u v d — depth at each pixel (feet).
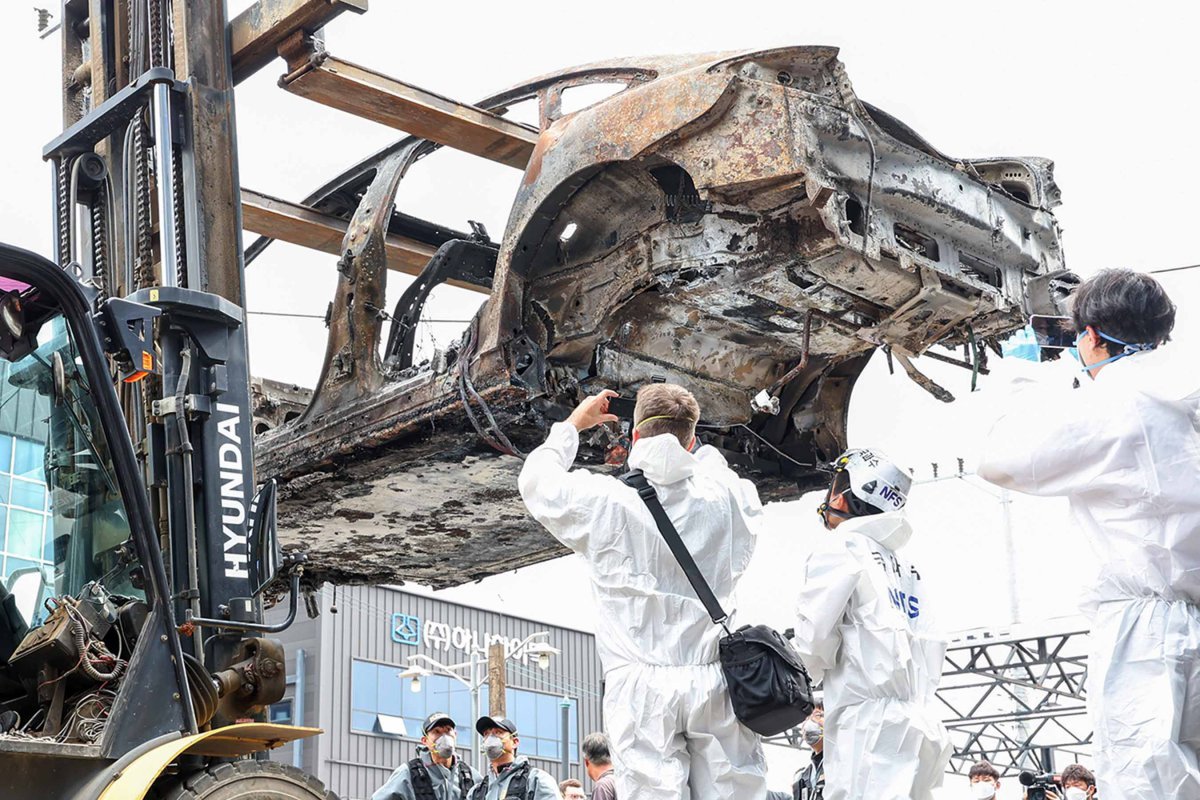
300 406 39.99
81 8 34.68
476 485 34.53
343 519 37.19
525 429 30.99
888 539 17.97
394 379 33.01
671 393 17.42
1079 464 14.24
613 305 30.01
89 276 29.50
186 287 27.76
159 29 30.60
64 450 19.72
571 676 172.04
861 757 17.02
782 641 16.53
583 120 29.48
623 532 16.56
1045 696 67.00
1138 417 13.94
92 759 17.98
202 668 20.94
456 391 30.45
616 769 16.47
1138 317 14.44
